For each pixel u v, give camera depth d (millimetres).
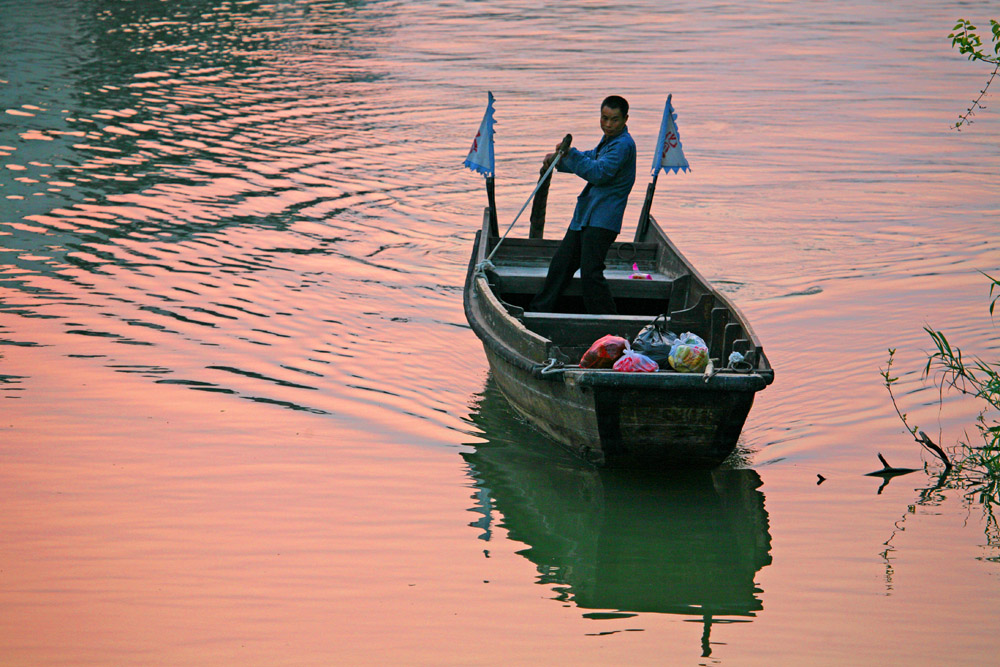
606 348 28484
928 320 40438
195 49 100688
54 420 31734
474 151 40312
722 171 64562
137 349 36938
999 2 144500
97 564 24594
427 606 23266
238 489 28281
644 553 25656
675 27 121188
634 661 21312
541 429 31672
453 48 105438
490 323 33031
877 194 59531
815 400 34031
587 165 33469
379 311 41469
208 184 58688
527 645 21859
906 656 21438
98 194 55875
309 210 54656
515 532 26562
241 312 40719
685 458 28875
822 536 26406
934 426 32062
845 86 89625
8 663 20953
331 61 97250
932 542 25984
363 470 29562
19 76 84875
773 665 21188
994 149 69500
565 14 130250
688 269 35625
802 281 45531
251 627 22328
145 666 20938
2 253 46406
